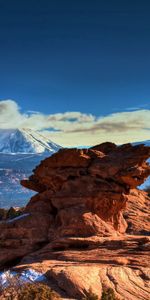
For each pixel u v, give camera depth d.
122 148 47.97
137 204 54.41
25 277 34.19
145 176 45.81
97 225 43.25
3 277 33.59
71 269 33.94
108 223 45.59
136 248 39.06
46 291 29.08
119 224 46.72
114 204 45.84
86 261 37.03
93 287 31.89
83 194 45.69
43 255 39.78
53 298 29.00
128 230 47.91
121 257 36.91
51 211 47.59
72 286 31.88
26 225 45.09
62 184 47.78
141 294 31.14
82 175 47.06
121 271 34.09
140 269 34.50
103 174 46.09
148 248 38.44
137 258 36.59
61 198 46.16
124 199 46.25
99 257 37.41
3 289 29.44
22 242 44.00
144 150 45.66
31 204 50.28
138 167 45.34
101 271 34.03
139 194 57.41
